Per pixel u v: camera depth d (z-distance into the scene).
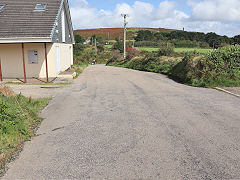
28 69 14.01
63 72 16.05
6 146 3.98
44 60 13.93
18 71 14.05
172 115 6.09
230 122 5.49
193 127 5.13
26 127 4.85
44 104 7.20
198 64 12.47
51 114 6.22
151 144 4.20
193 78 12.15
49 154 3.82
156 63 22.03
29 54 13.87
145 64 24.06
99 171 3.28
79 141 4.35
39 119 5.71
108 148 4.03
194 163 3.51
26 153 3.86
